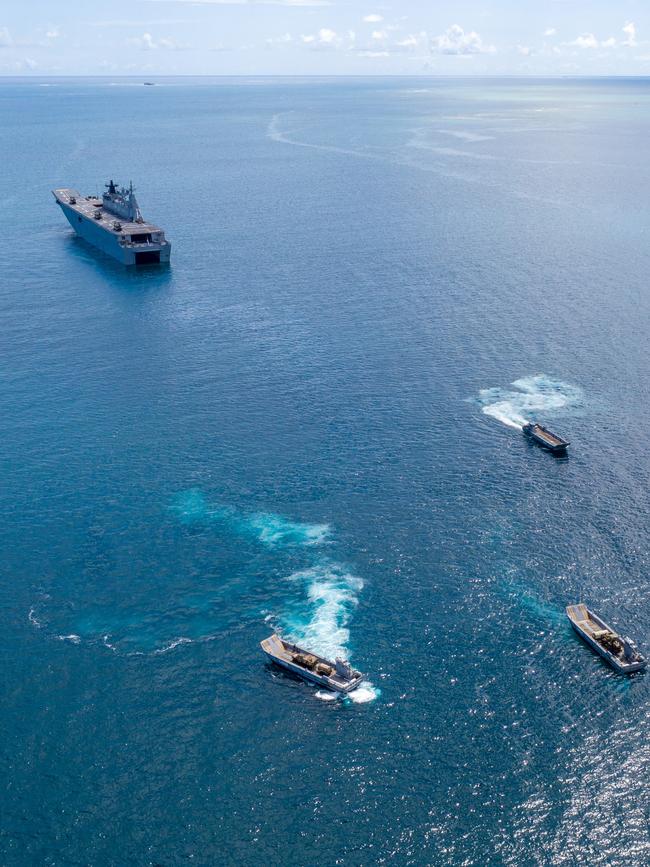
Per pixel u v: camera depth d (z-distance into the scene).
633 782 81.50
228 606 105.50
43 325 199.12
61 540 117.38
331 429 147.38
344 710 90.19
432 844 76.19
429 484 130.38
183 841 76.56
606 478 131.75
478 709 89.94
